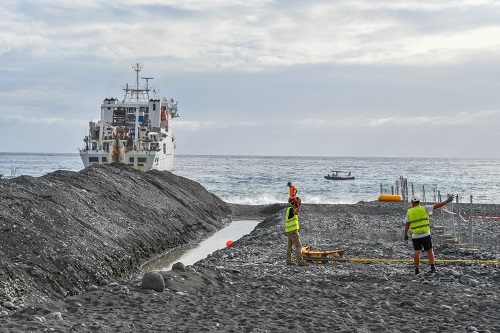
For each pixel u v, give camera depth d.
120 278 23.39
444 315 12.16
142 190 39.91
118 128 78.62
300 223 36.53
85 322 10.02
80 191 30.78
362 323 11.35
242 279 16.27
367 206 49.00
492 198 79.00
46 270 19.25
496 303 13.30
